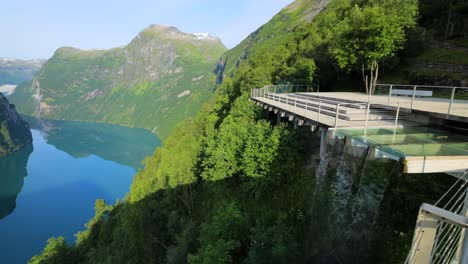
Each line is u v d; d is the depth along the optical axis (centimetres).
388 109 1883
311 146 2364
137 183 5709
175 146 5456
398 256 1196
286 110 2373
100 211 6131
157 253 3328
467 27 4028
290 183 2119
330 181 1557
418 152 997
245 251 1897
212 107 7325
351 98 2672
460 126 1377
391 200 1304
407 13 3662
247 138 2602
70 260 4744
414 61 3778
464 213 861
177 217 3400
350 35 3228
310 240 1608
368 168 1219
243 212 2206
